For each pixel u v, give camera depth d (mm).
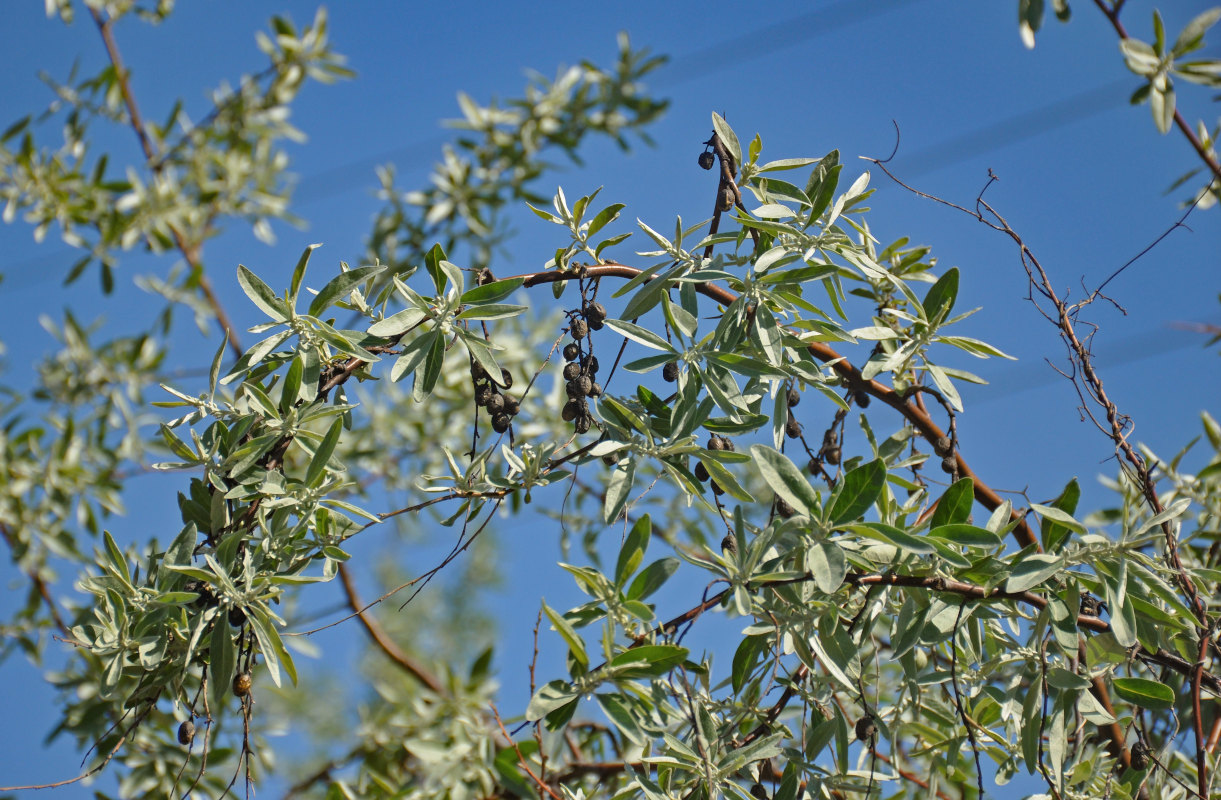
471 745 2623
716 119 2457
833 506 2316
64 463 3016
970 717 2459
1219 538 2551
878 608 2416
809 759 2379
